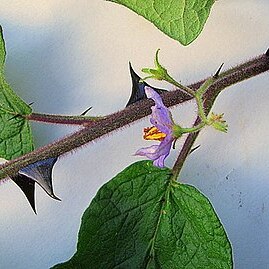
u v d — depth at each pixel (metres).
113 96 0.27
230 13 0.27
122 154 0.27
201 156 0.27
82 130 0.23
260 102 0.27
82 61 0.27
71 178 0.27
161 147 0.20
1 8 0.27
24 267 0.27
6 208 0.27
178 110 0.27
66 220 0.27
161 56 0.27
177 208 0.24
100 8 0.27
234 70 0.23
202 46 0.27
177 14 0.22
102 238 0.23
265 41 0.27
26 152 0.25
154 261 0.24
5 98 0.24
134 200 0.23
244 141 0.27
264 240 0.27
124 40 0.27
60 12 0.27
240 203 0.27
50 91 0.27
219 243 0.23
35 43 0.27
